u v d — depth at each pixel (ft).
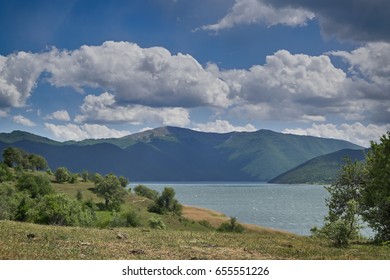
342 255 80.07
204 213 625.41
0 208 291.79
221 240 99.91
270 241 103.91
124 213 353.72
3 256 64.75
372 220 117.50
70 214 255.91
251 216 635.66
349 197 130.62
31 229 102.32
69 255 68.39
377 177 118.93
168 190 566.77
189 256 72.13
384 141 121.80
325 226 104.88
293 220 574.15
